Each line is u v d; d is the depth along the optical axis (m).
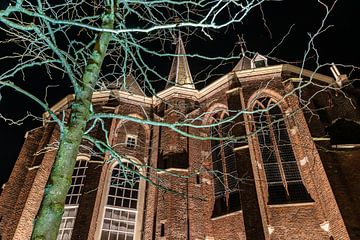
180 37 6.45
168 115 21.03
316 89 20.48
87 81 4.77
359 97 21.05
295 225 14.48
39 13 4.02
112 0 4.98
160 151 19.53
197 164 18.70
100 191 17.94
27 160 22.00
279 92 19.61
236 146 16.81
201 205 17.00
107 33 5.23
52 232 3.53
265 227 13.97
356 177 14.45
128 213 18.17
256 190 14.97
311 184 15.71
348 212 13.05
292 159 17.23
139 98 23.28
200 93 22.67
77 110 4.49
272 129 18.47
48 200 3.71
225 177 17.78
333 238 13.38
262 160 17.36
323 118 18.55
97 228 16.89
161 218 16.19
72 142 4.22
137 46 5.32
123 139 21.14
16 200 20.20
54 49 4.40
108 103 22.20
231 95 19.56
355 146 15.60
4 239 17.09
